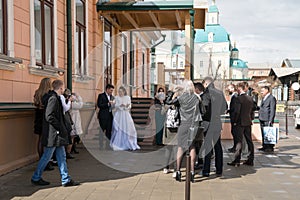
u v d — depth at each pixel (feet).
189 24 35.73
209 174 22.48
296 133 52.21
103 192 18.16
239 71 175.73
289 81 135.95
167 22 44.37
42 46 27.22
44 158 18.99
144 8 37.09
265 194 18.25
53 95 18.49
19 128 23.35
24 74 24.02
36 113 22.22
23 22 23.86
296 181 20.99
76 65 33.83
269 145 32.24
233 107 24.86
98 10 38.47
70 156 26.84
